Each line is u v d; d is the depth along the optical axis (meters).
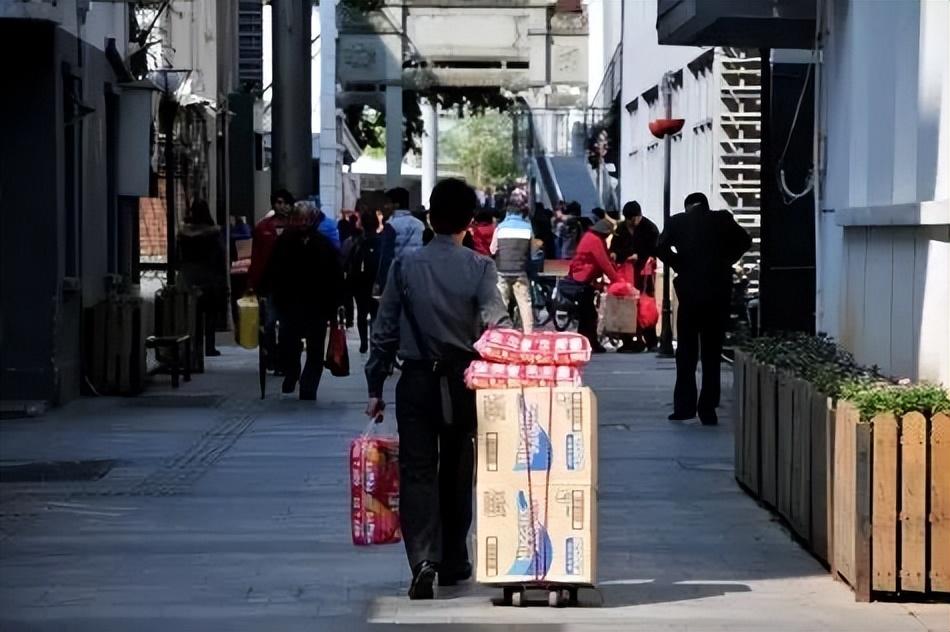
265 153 76.56
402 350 17.28
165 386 39.03
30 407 33.38
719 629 16.05
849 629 16.02
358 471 17.66
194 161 53.84
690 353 31.83
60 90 34.69
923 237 22.50
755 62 50.06
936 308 21.88
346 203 102.50
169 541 20.53
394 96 100.62
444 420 17.08
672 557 19.61
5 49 33.94
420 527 17.23
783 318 37.16
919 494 16.91
